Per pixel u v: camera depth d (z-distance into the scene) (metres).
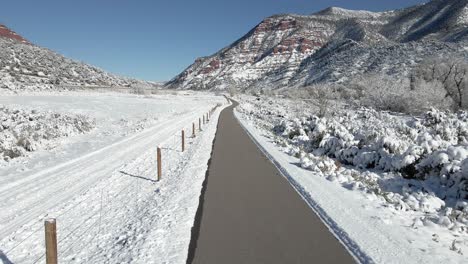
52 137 21.00
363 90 59.44
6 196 10.28
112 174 13.04
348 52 171.00
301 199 9.34
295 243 6.61
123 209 9.06
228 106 66.44
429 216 8.34
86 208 9.20
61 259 6.37
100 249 6.72
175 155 16.97
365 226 7.47
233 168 13.30
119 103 51.00
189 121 34.84
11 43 139.25
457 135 18.62
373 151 14.62
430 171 11.66
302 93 84.62
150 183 11.70
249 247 6.45
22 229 7.83
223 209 8.53
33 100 43.97
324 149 17.42
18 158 16.08
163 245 6.62
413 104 39.72
